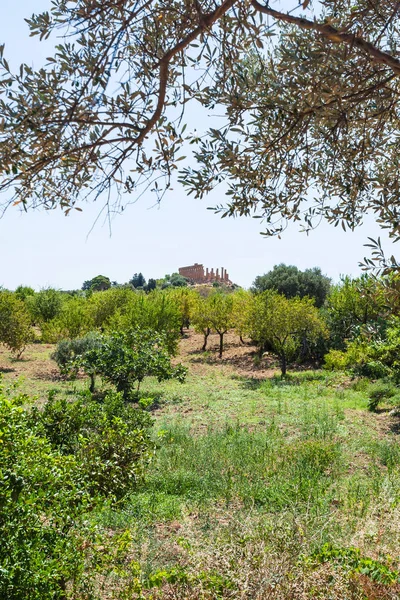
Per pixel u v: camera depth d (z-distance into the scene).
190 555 3.97
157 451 8.45
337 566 3.61
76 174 2.16
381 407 13.00
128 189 2.30
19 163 2.01
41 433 5.10
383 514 4.88
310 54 2.07
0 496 2.86
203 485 6.91
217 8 1.98
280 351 19.78
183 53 2.25
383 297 2.32
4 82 1.92
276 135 2.53
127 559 4.45
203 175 2.56
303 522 4.53
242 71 2.31
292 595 3.27
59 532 3.21
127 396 13.96
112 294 28.17
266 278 30.70
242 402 14.24
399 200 2.51
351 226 3.00
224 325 26.69
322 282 29.80
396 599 3.29
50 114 1.93
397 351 11.55
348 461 8.24
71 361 14.62
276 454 8.52
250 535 3.99
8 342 23.02
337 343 20.97
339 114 2.36
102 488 5.34
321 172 2.99
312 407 13.09
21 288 42.94
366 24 2.23
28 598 2.82
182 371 14.86
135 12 1.91
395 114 2.78
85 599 3.34
